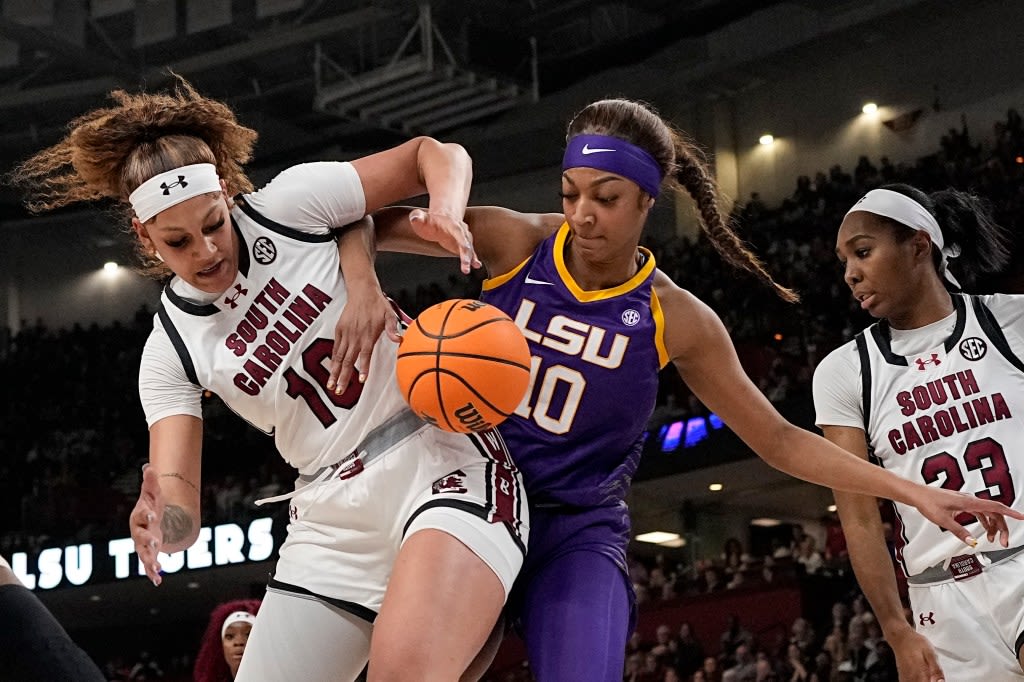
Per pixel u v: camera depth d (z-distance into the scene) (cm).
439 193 270
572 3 2108
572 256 298
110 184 275
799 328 1811
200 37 2231
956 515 372
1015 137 1867
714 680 1411
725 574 1638
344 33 2156
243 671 276
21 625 198
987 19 2003
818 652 1348
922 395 383
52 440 2380
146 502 243
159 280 304
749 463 1659
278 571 276
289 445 275
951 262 412
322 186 275
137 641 2386
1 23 2080
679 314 297
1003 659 366
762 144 2250
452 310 259
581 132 282
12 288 2734
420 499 261
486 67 2044
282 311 269
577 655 269
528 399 294
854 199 1995
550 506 294
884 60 2114
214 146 276
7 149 2505
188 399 279
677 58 2227
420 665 236
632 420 296
